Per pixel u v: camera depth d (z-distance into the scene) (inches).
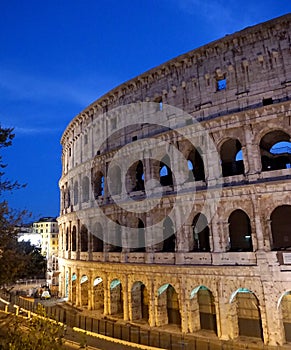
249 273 1653.5
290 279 1569.9
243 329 1752.0
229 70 1916.8
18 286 3816.4
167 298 2031.3
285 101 1676.9
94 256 2488.9
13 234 1091.9
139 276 2064.5
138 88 2356.1
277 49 1798.7
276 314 1574.8
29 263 1198.3
